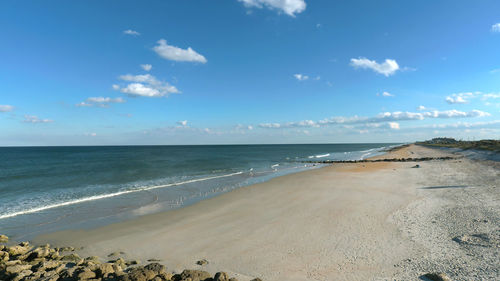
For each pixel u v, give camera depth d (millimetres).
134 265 8305
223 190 21188
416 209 12961
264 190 20328
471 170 26391
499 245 8000
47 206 16578
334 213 13078
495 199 13617
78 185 24547
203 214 14203
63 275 7289
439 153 61812
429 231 9852
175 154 88625
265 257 8500
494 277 6395
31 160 56938
